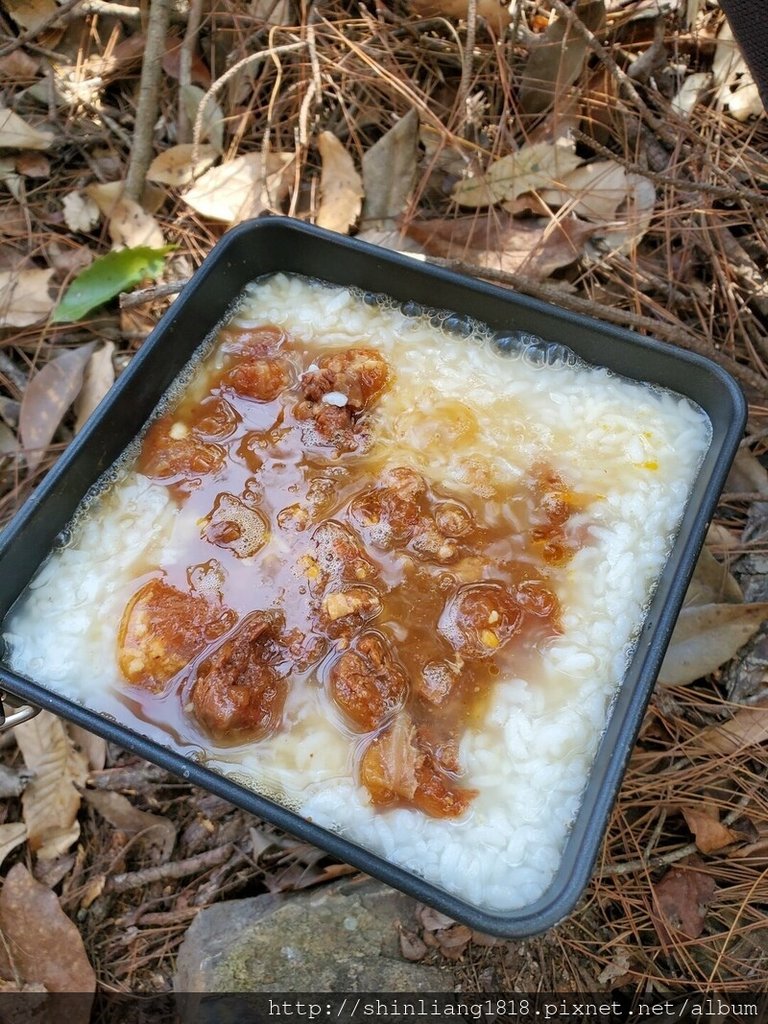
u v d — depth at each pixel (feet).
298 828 0.67
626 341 0.88
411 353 0.95
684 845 0.96
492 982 0.93
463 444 0.90
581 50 1.17
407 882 0.66
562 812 0.75
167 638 0.80
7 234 1.18
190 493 0.88
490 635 0.80
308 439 0.90
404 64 1.27
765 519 1.05
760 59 0.87
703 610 0.98
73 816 0.96
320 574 0.83
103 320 1.15
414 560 0.83
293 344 0.96
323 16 1.26
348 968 0.91
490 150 1.23
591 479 0.88
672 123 1.19
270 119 1.21
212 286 0.93
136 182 1.17
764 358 1.13
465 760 0.77
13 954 0.90
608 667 0.80
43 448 1.07
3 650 0.83
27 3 1.25
